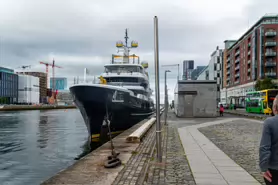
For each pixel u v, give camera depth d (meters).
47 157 14.88
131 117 23.14
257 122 25.44
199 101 33.75
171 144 12.09
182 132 17.06
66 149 17.44
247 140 13.23
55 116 60.59
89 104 18.75
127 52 34.56
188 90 33.75
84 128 32.50
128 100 21.73
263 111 38.53
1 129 31.30
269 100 37.31
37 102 168.50
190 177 6.64
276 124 3.19
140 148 11.02
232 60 109.56
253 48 82.31
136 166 7.82
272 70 79.00
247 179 6.41
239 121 26.91
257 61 81.06
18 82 153.25
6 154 15.76
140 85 27.61
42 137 23.77
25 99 154.62
